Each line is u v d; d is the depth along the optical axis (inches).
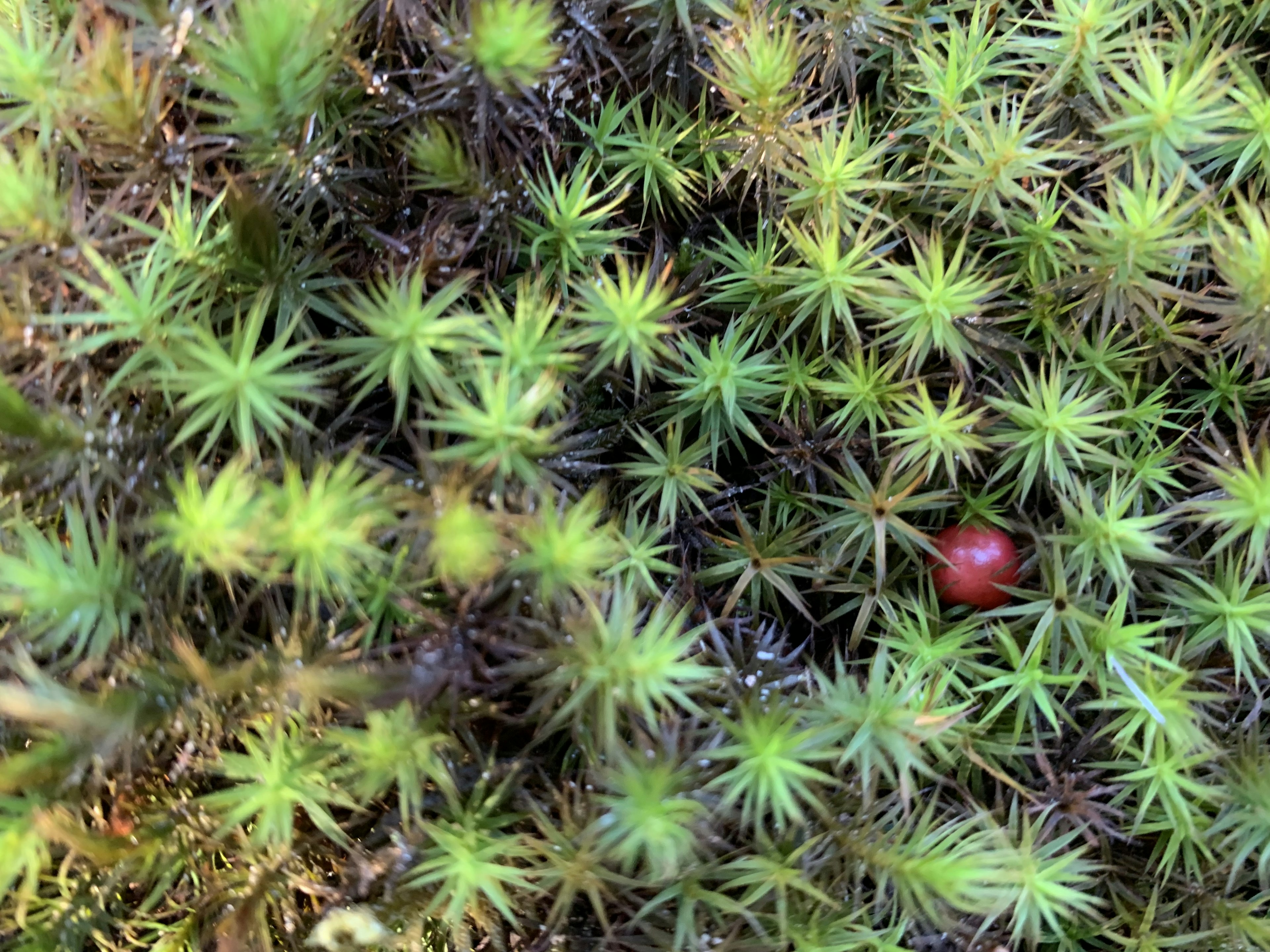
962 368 4.2
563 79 4.2
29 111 3.6
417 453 3.7
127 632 3.5
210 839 3.7
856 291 4.2
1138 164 4.1
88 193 3.8
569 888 3.6
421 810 3.8
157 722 3.5
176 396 3.7
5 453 3.5
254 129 3.6
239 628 3.7
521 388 3.7
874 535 4.2
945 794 4.2
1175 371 4.4
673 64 4.4
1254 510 4.0
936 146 4.4
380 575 3.7
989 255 4.5
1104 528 4.0
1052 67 4.4
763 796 3.5
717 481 4.4
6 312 3.5
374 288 3.7
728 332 4.3
